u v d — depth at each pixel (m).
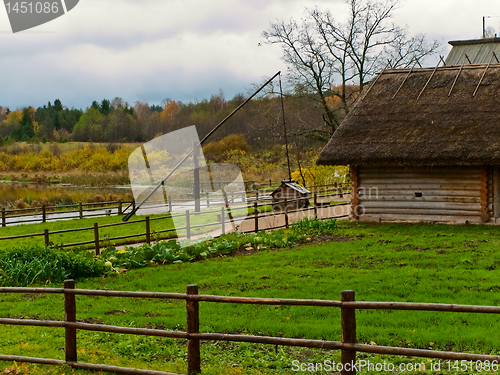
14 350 6.50
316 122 36.00
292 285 9.59
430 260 11.17
